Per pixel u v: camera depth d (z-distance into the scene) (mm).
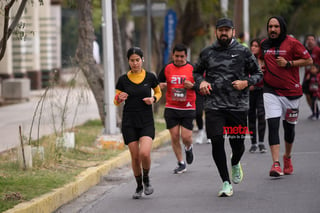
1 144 27094
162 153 26828
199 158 24578
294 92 19031
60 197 17562
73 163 22047
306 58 18797
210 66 16953
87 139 26781
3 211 15156
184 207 16359
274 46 19016
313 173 19984
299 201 16281
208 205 16391
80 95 26344
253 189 18016
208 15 46188
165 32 45625
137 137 17625
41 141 25125
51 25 66938
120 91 17672
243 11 59875
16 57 61594
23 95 50219
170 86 21203
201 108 28250
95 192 19516
